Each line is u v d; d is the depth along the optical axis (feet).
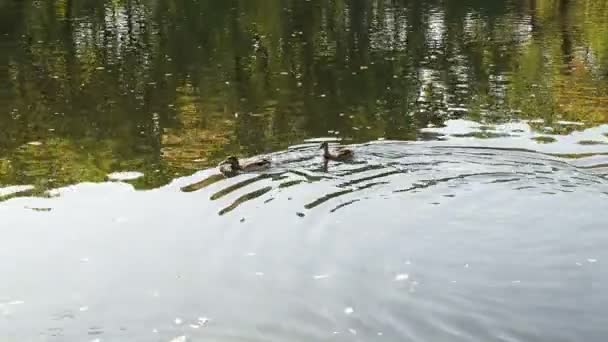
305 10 177.06
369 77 106.73
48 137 77.66
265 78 107.04
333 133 78.23
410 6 182.19
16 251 50.52
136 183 63.62
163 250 50.34
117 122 83.56
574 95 93.76
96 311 43.29
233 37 141.59
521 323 40.04
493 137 75.10
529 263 46.75
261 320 41.52
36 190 62.08
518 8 175.22
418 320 40.73
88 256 49.78
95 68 113.09
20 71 110.42
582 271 45.57
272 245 50.57
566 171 63.31
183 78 106.73
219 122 83.61
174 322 41.83
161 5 184.96
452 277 45.27
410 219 53.88
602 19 155.63
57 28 148.25
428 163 66.49
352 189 60.29
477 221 53.21
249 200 58.75
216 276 46.65
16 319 42.55
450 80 103.91
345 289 44.34
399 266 46.91
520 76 105.81
